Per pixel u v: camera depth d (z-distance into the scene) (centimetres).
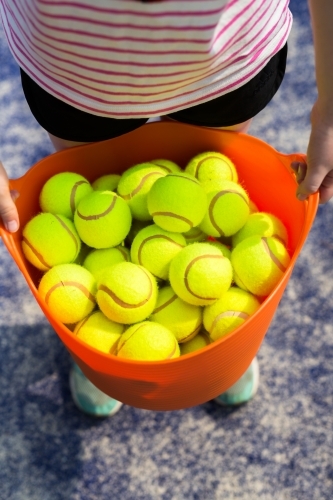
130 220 87
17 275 117
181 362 62
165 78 69
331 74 70
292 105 135
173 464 98
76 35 62
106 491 97
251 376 103
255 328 68
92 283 81
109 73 67
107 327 78
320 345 108
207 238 93
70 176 87
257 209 97
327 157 72
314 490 95
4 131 135
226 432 101
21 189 83
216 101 81
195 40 62
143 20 59
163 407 81
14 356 110
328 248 118
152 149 93
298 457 98
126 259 88
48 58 68
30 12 61
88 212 82
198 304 77
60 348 110
